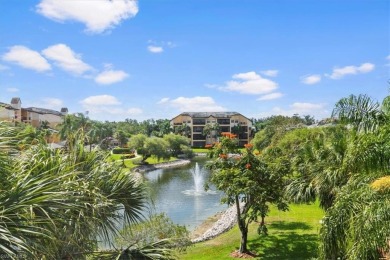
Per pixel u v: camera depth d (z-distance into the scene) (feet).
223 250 52.80
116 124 375.04
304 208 74.59
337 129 48.03
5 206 12.71
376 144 29.94
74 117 198.59
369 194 24.97
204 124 353.10
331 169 39.27
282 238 55.26
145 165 208.54
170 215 89.15
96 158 21.03
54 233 13.99
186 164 233.55
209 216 87.86
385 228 21.93
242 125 353.72
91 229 17.65
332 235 25.88
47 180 14.65
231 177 48.57
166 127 358.02
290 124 179.73
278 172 49.96
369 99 34.17
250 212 48.11
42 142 19.53
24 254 12.42
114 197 20.47
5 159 14.76
